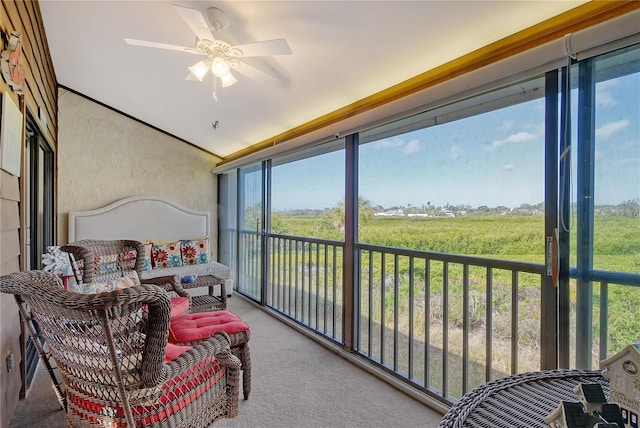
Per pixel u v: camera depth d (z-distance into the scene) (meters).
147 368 1.26
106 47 3.11
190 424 1.49
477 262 1.93
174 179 5.35
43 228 3.66
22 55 2.07
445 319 2.15
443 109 2.13
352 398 2.23
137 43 2.08
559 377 1.17
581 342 1.51
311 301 3.49
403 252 2.39
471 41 1.95
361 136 2.79
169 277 3.00
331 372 2.60
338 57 2.40
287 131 3.95
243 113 3.79
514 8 1.66
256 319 3.89
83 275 2.42
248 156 4.47
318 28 2.15
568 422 0.76
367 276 2.75
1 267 1.68
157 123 4.97
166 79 3.47
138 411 1.33
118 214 4.80
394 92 2.56
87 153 4.71
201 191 5.57
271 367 2.67
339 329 3.13
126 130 4.98
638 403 0.77
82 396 1.38
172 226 5.17
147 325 1.24
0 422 1.66
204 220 5.42
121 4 2.45
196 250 4.81
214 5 2.09
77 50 3.28
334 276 3.15
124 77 3.68
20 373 2.10
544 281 1.63
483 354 1.97
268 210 4.25
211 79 3.19
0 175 1.65
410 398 2.24
